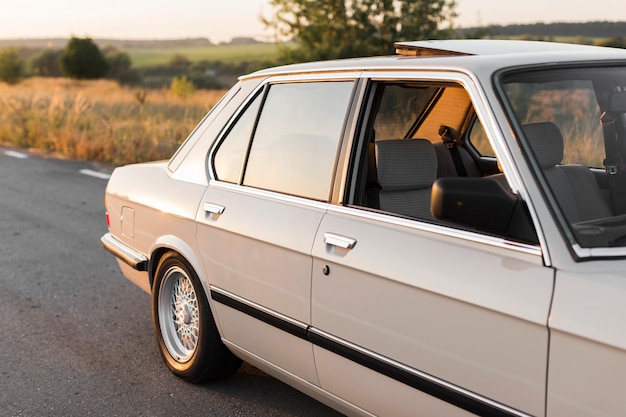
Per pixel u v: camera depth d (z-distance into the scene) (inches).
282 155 132.2
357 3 861.8
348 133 118.2
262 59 922.1
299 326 121.5
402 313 101.7
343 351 112.7
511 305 87.3
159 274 165.8
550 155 108.3
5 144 687.1
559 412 84.0
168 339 169.9
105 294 232.2
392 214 108.7
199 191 149.6
